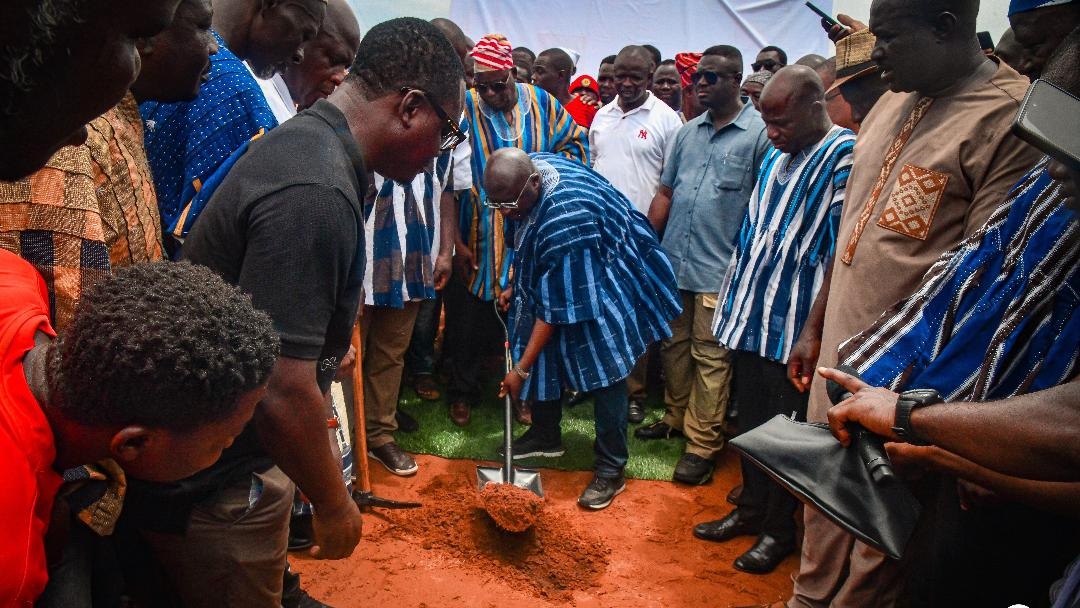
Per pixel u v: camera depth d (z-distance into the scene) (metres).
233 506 1.60
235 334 1.06
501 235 4.12
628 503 3.56
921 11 1.98
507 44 4.18
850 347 1.95
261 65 2.33
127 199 1.51
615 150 4.77
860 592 2.14
